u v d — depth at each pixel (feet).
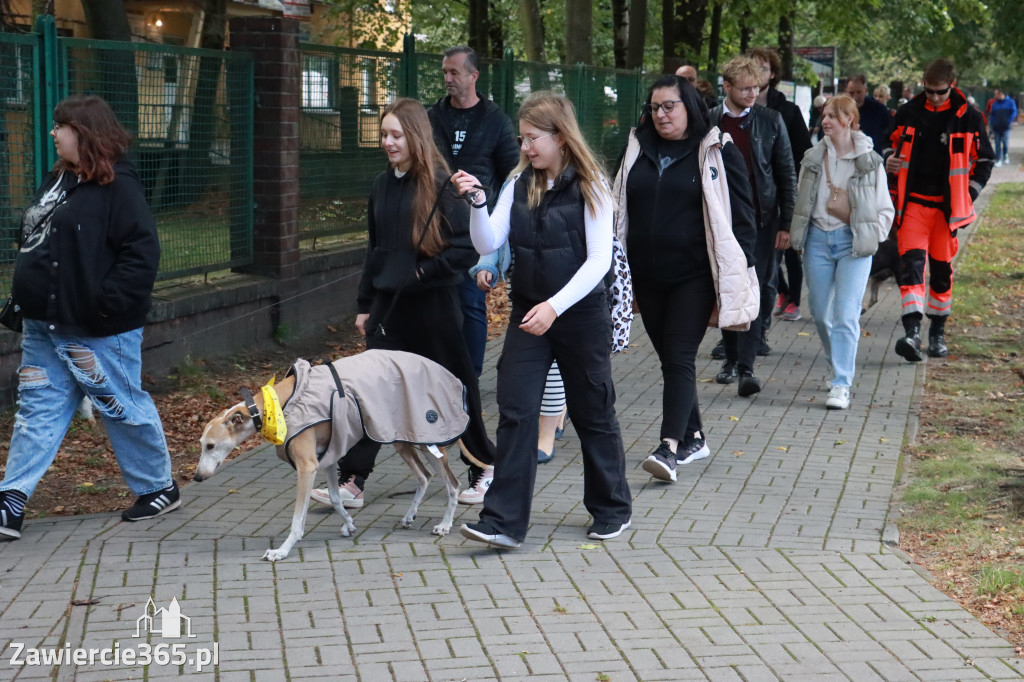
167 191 27.71
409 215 17.83
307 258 32.91
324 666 12.88
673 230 19.43
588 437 17.16
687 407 19.93
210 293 28.66
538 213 16.03
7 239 23.18
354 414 16.34
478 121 22.47
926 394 26.89
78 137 16.87
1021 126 213.66
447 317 18.19
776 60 28.60
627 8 72.33
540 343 16.49
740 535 17.30
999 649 13.35
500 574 15.71
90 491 20.16
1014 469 20.36
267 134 30.91
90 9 35.68
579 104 51.93
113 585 15.30
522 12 58.95
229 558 16.34
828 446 22.43
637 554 16.51
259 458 21.66
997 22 107.55
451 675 12.67
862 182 24.76
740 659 13.07
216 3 43.04
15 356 23.38
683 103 19.20
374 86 36.06
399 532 17.58
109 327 17.31
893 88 84.12
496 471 16.58
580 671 12.77
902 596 14.94
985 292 41.24
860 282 25.23
